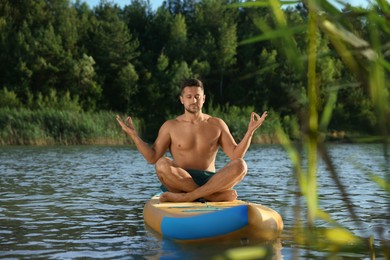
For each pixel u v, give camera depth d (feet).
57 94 158.51
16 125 90.17
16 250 13.80
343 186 2.25
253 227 14.20
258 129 96.89
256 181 33.68
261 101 149.89
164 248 13.83
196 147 19.01
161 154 19.52
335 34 2.05
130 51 177.78
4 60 159.43
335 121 62.23
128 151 73.26
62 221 18.75
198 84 19.25
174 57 184.75
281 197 25.38
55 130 92.12
